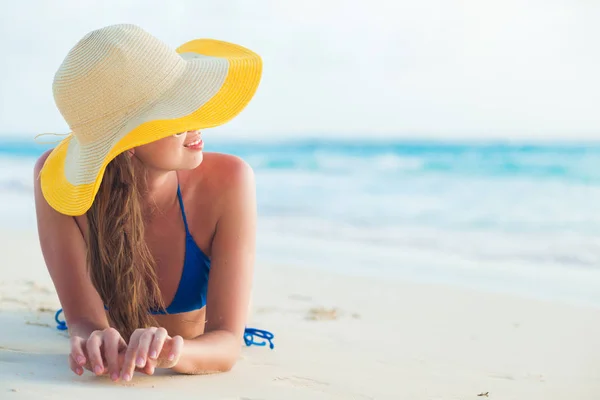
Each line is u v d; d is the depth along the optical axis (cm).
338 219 1098
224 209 245
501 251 824
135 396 206
